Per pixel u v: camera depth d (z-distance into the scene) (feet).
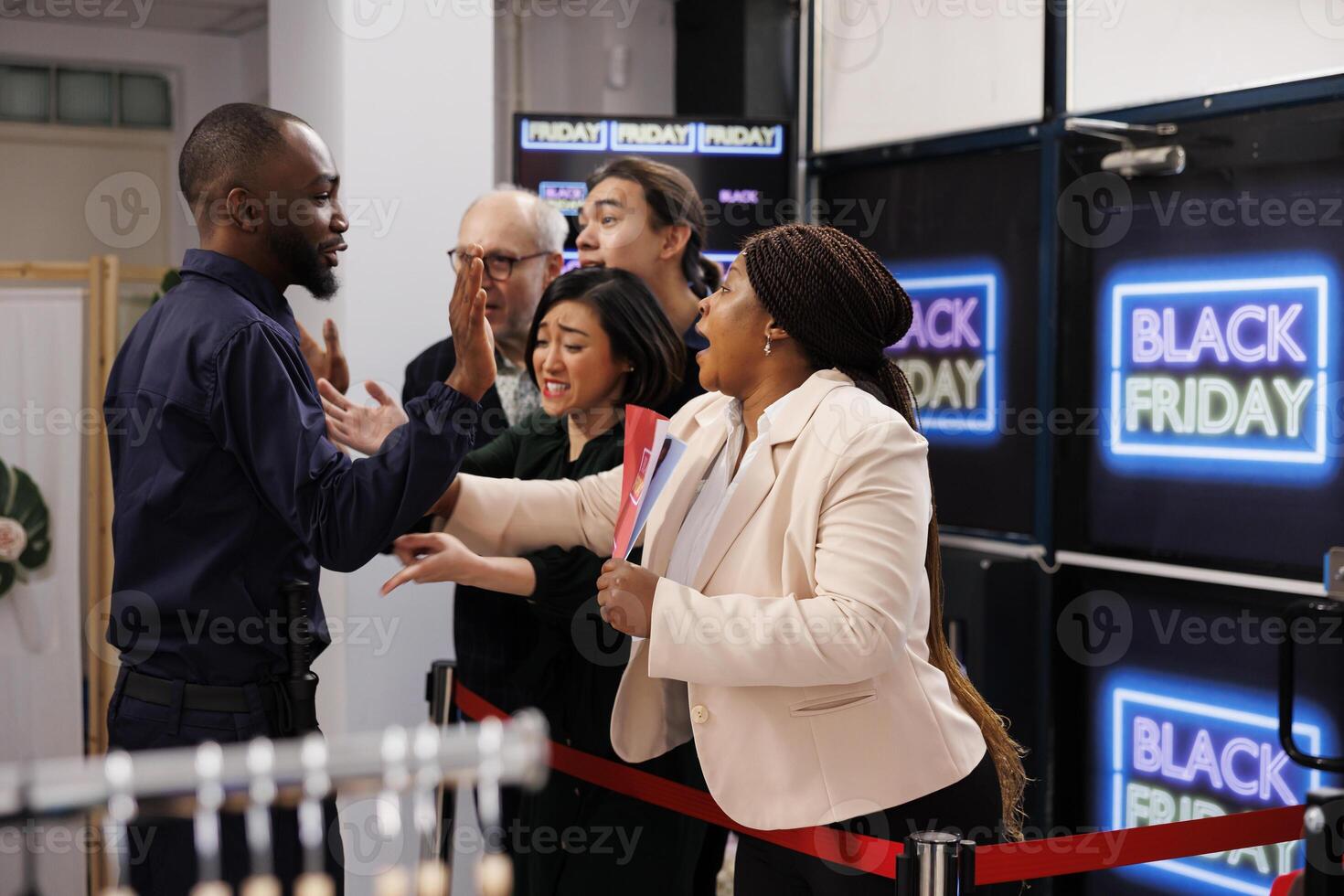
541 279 10.18
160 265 19.30
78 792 3.43
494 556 7.66
